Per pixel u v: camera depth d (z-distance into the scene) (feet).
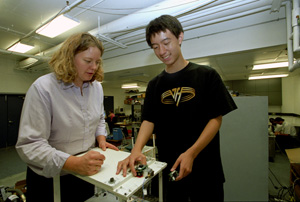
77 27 9.52
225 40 8.35
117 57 12.59
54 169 1.82
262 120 5.63
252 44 7.71
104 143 2.75
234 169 5.88
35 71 18.65
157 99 2.62
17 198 3.76
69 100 2.30
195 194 2.36
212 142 2.35
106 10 7.84
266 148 5.62
